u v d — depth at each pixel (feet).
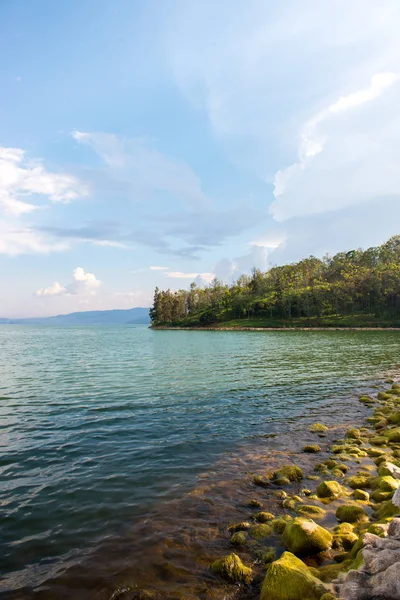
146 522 24.91
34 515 25.81
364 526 23.77
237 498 28.32
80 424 48.70
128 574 19.69
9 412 54.65
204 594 18.19
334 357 128.57
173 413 54.49
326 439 43.01
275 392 69.82
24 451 38.68
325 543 21.39
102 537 23.16
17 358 134.41
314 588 17.13
